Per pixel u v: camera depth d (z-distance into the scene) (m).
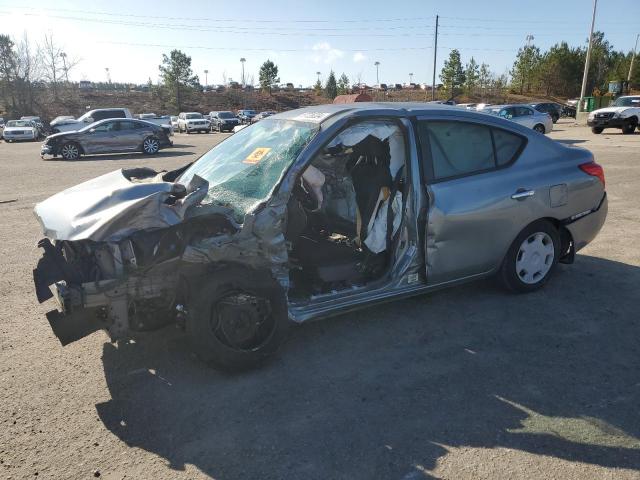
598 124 24.61
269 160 3.82
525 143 4.62
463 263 4.30
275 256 3.49
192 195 3.32
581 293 4.84
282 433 2.93
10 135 33.22
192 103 75.69
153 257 3.21
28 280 5.47
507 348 3.86
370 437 2.88
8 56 59.75
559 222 4.77
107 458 2.75
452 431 2.93
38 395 3.34
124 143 21.19
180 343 3.96
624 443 2.80
